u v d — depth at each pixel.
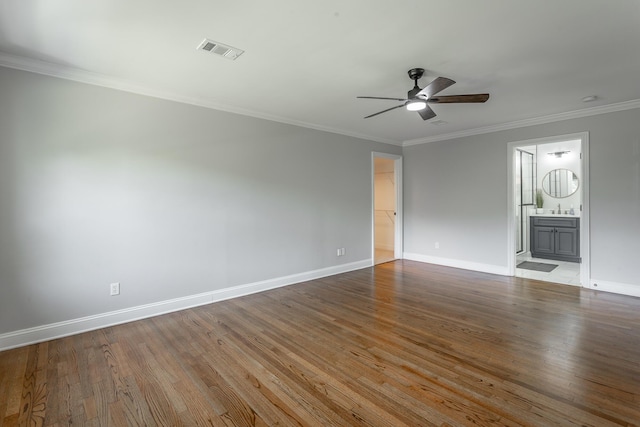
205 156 3.77
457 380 2.18
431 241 6.02
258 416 1.85
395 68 2.88
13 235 2.69
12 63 2.63
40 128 2.79
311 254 4.91
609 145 4.03
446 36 2.33
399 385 2.13
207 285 3.82
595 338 2.79
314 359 2.48
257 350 2.64
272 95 3.59
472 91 3.45
